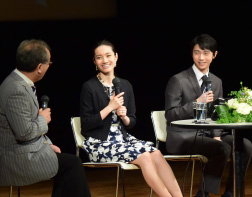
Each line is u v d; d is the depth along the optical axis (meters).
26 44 7.30
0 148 7.12
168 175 8.38
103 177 14.11
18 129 6.89
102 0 16.92
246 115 8.02
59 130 18.81
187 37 17.12
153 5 17.12
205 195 9.73
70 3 16.58
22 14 16.06
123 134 8.99
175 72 17.66
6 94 7.00
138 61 17.72
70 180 7.21
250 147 9.58
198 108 7.97
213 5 16.52
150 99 18.27
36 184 12.77
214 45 9.92
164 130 9.95
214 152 9.41
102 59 9.03
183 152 9.68
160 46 17.47
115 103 8.68
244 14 16.12
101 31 17.09
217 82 10.20
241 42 16.44
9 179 7.05
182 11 16.94
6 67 16.62
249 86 16.64
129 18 17.17
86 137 8.95
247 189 11.55
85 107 8.91
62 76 17.75
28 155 7.00
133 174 14.52
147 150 8.39
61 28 16.66
